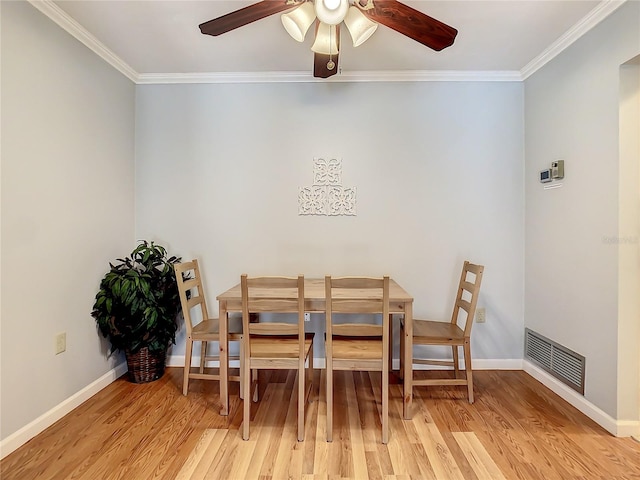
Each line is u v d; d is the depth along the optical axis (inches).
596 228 81.7
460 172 112.6
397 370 112.3
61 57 83.6
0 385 68.6
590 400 83.9
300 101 113.3
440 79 111.5
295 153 113.7
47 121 79.7
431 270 113.2
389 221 113.3
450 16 81.5
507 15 81.1
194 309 114.5
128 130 111.1
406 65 106.3
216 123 114.0
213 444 73.5
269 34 90.0
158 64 106.3
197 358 114.7
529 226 109.0
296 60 103.8
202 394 96.0
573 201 89.2
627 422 76.3
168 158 114.7
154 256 103.0
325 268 114.1
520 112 112.0
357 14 67.4
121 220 107.7
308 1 63.9
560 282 94.6
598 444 73.7
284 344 82.7
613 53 76.2
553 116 96.9
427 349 114.2
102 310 92.8
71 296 87.1
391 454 70.5
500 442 74.4
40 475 64.0
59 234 83.4
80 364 90.1
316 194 113.7
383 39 91.5
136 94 114.6
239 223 114.6
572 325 90.0
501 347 113.3
